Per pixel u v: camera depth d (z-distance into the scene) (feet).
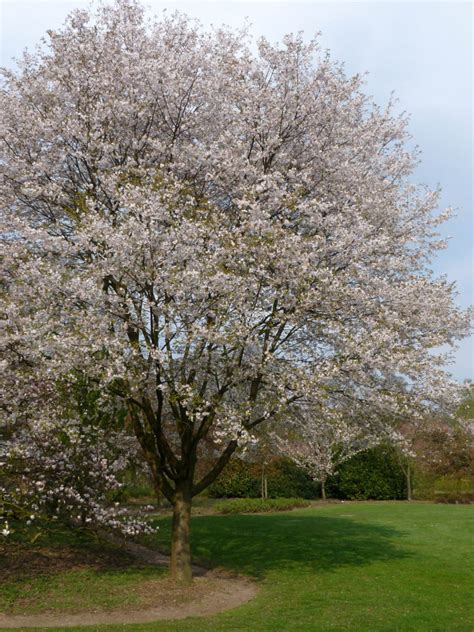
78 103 40.45
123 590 36.22
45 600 33.88
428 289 37.76
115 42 41.68
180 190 37.40
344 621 29.76
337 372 34.14
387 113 45.78
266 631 27.73
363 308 36.22
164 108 41.27
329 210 39.52
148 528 39.88
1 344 31.50
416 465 105.09
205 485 40.22
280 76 42.22
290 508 88.89
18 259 34.42
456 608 32.73
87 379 35.37
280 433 46.80
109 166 39.32
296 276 34.30
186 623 29.55
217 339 31.99
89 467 38.88
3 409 34.55
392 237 40.47
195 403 32.96
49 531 43.60
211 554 49.52
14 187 39.24
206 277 32.45
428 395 36.52
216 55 43.06
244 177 38.63
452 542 55.98
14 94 41.01
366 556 48.62
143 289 34.94
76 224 36.27
